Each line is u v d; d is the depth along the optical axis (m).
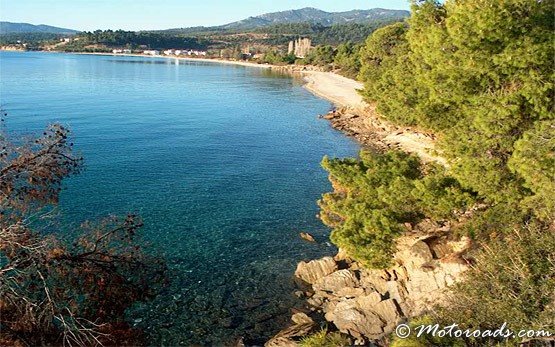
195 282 26.64
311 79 153.00
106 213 35.00
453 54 18.88
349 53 179.12
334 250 30.84
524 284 15.01
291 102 104.56
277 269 28.28
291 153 57.38
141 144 58.16
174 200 39.03
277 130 71.94
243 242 31.70
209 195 40.72
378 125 70.12
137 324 22.91
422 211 21.28
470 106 20.39
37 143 15.98
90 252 14.98
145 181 43.59
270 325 23.16
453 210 20.84
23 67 174.25
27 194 15.76
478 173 18.59
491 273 16.36
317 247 31.22
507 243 17.22
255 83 146.62
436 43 19.89
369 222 21.05
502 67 17.81
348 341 20.31
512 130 18.28
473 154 19.11
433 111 24.75
